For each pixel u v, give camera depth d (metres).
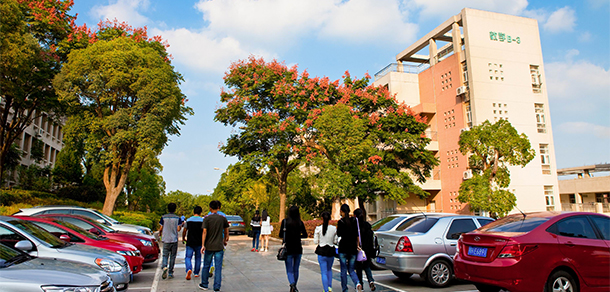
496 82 32.72
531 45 34.59
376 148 28.22
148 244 11.26
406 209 36.62
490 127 25.14
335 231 7.43
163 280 9.26
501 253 6.11
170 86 22.72
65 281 4.65
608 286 6.35
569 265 6.19
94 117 22.34
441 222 8.77
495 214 26.20
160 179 49.31
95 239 9.31
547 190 32.53
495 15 34.00
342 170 22.81
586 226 6.69
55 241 7.31
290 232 7.47
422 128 28.78
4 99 23.77
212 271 9.84
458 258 6.86
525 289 5.90
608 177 39.12
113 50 21.31
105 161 21.94
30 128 35.66
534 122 33.22
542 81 34.19
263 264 12.34
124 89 22.08
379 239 8.79
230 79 26.06
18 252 5.60
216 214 8.02
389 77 38.22
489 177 25.44
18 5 19.11
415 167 31.28
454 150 33.50
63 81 20.81
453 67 34.22
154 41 25.36
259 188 38.47
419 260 8.15
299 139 26.69
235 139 27.66
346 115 22.17
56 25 22.55
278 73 25.12
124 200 40.34
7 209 18.06
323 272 7.24
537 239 6.20
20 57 18.11
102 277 5.44
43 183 30.89
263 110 25.80
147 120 21.53
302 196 32.88
